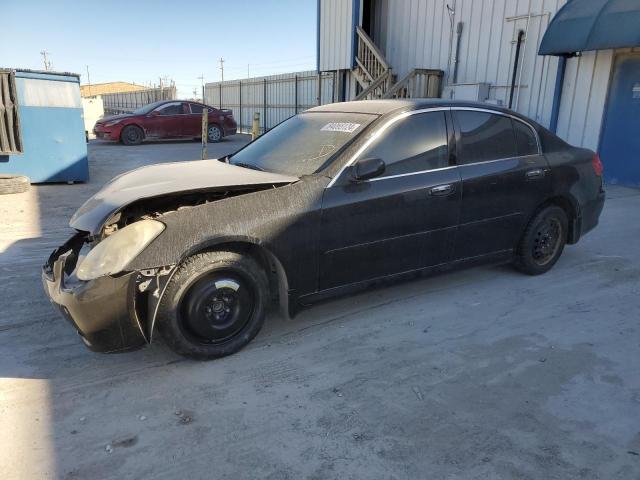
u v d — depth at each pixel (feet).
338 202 11.46
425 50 43.55
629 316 13.24
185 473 7.70
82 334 9.83
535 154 15.02
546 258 15.97
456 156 13.37
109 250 9.59
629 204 26.27
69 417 8.98
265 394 9.71
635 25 26.12
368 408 9.29
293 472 7.73
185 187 10.83
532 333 12.25
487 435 8.57
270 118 80.12
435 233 13.08
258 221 10.57
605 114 30.86
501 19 36.14
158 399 9.53
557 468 7.82
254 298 11.15
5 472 7.67
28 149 31.07
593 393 9.80
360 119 12.85
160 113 60.80
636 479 7.63
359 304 13.76
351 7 47.78
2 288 14.65
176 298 10.05
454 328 12.47
